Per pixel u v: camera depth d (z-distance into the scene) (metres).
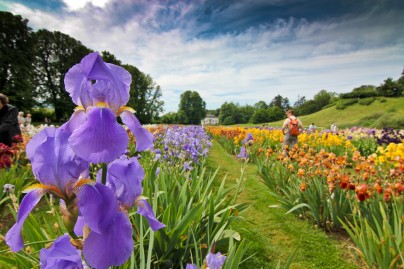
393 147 6.80
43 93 48.03
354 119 77.44
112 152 1.10
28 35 43.06
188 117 107.62
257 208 6.06
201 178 4.86
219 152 16.00
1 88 39.75
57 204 5.55
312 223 5.25
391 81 93.44
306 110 120.50
